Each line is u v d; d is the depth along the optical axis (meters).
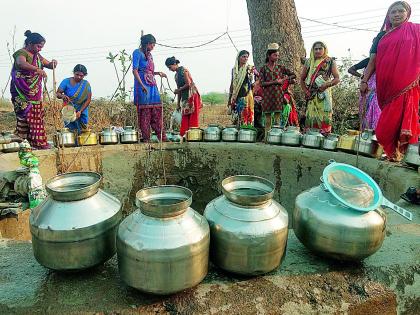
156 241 1.57
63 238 1.66
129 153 5.76
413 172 3.74
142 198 1.80
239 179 2.05
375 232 1.87
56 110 5.39
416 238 2.37
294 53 8.12
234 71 6.58
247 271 1.78
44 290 1.75
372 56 4.37
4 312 1.64
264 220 1.76
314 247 1.97
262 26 8.13
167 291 1.61
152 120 6.06
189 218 1.68
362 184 2.08
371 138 4.44
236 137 5.99
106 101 10.80
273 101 6.03
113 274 1.88
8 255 2.09
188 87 6.41
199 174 6.04
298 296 1.75
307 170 5.14
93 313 1.61
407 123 3.96
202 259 1.67
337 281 1.88
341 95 7.68
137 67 5.74
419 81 4.01
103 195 1.90
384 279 1.95
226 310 1.64
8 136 5.11
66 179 1.97
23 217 3.86
